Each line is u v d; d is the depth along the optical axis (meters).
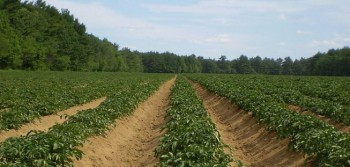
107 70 130.88
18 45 84.75
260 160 15.17
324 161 10.92
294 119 15.35
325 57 128.50
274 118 17.06
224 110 28.72
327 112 20.38
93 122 16.25
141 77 72.94
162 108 31.08
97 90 34.81
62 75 68.38
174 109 19.77
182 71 179.88
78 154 11.19
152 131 21.58
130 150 17.02
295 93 29.72
